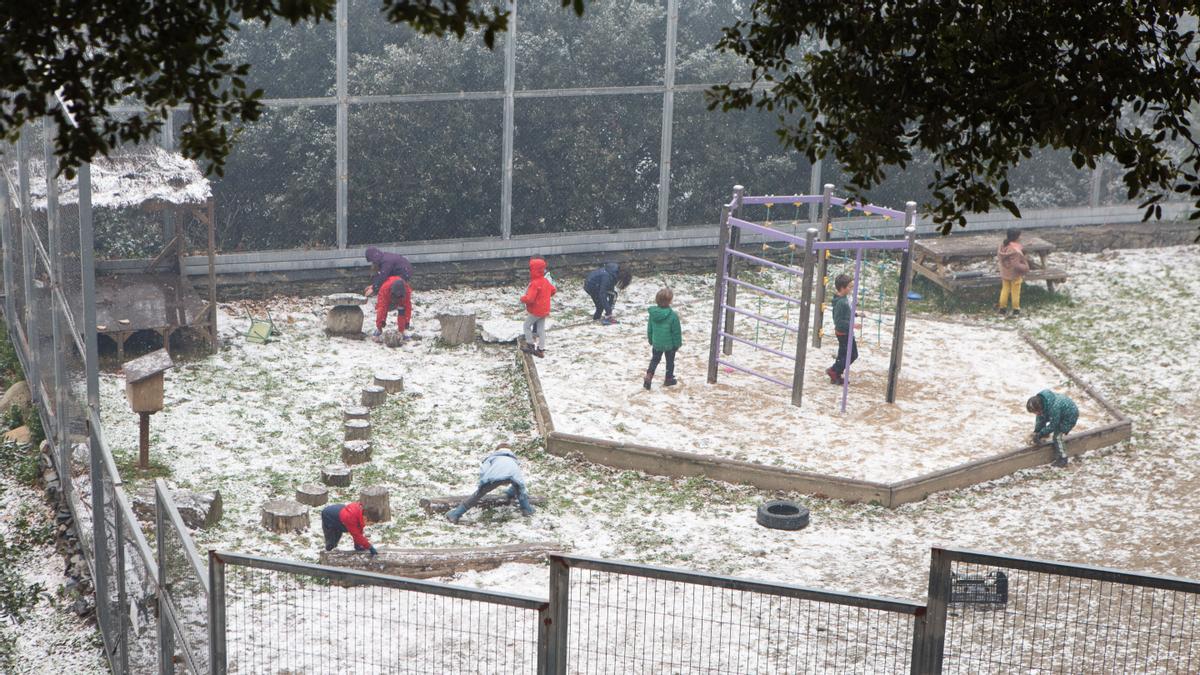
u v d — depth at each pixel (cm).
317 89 2603
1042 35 772
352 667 995
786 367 2366
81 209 1266
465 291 2811
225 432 2033
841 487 1886
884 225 3100
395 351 2458
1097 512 1883
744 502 1880
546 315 2370
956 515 1859
